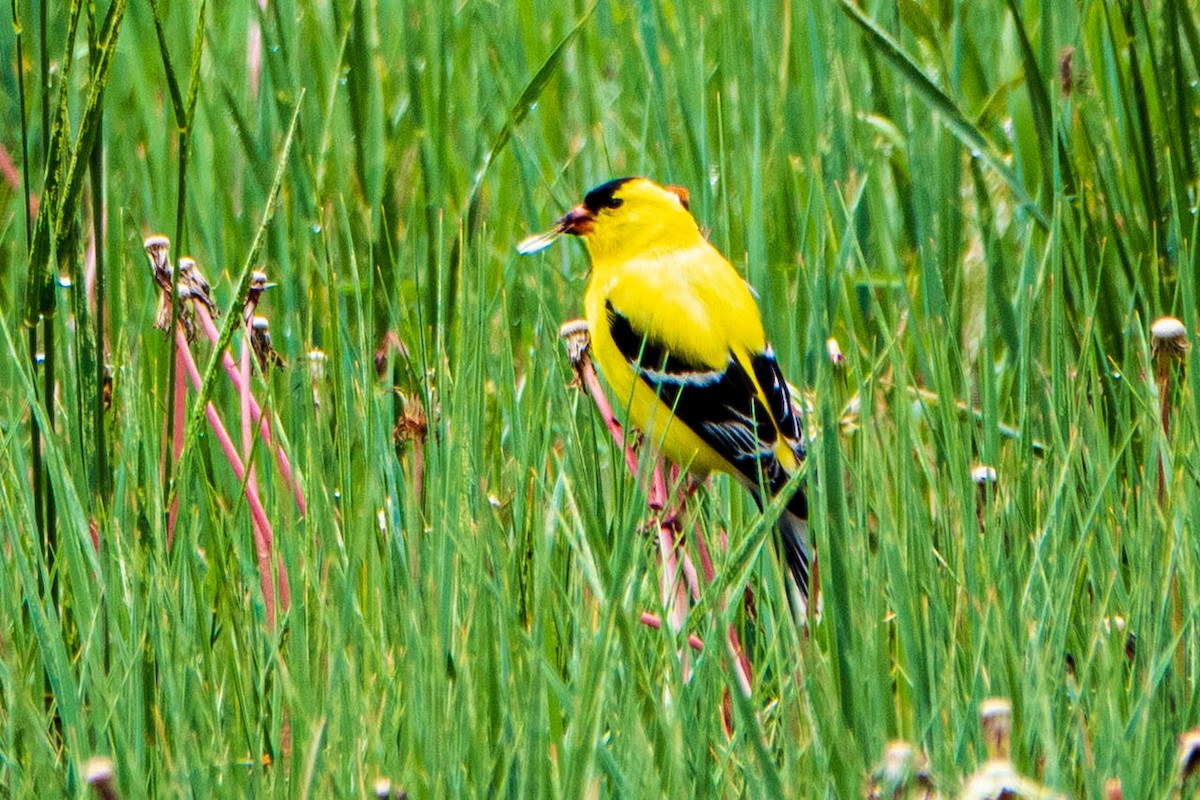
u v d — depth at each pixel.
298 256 8.59
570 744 4.79
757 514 7.29
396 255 8.84
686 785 4.80
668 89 10.07
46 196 5.88
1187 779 4.50
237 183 9.97
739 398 7.55
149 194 9.80
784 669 5.59
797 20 10.25
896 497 6.09
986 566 5.70
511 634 5.28
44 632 5.19
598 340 8.06
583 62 10.70
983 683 5.15
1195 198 8.23
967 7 10.20
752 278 8.48
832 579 5.19
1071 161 8.42
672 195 8.13
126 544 5.77
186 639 5.33
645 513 5.83
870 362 7.72
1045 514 6.46
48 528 6.12
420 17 10.50
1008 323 8.17
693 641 5.66
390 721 5.15
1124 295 8.02
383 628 5.49
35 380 6.06
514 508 6.20
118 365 6.73
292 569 5.72
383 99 9.98
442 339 6.35
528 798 4.60
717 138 9.69
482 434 5.96
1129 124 8.30
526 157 9.47
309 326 7.07
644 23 9.74
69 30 5.75
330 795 4.77
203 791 4.77
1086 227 8.04
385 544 6.14
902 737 5.18
